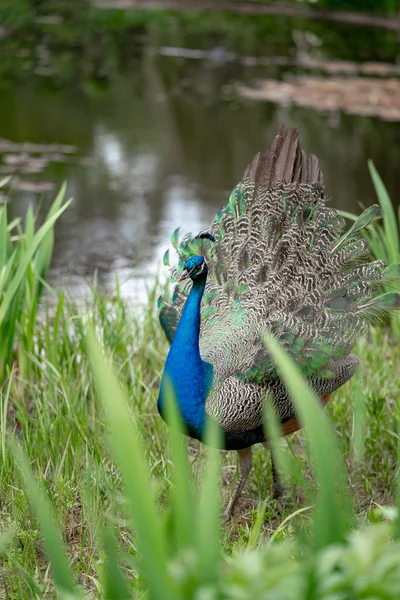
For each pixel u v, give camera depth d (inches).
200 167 864.3
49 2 1768.0
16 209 721.6
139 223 714.8
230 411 335.6
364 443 389.7
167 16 1680.6
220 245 394.0
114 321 484.4
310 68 1278.3
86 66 1282.0
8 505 333.7
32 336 441.1
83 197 762.2
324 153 906.7
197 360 334.3
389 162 882.1
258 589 156.9
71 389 412.5
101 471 337.4
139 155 891.4
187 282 388.2
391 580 166.7
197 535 169.8
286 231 382.6
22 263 399.5
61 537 315.9
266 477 383.2
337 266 377.4
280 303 364.2
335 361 361.1
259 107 1071.0
